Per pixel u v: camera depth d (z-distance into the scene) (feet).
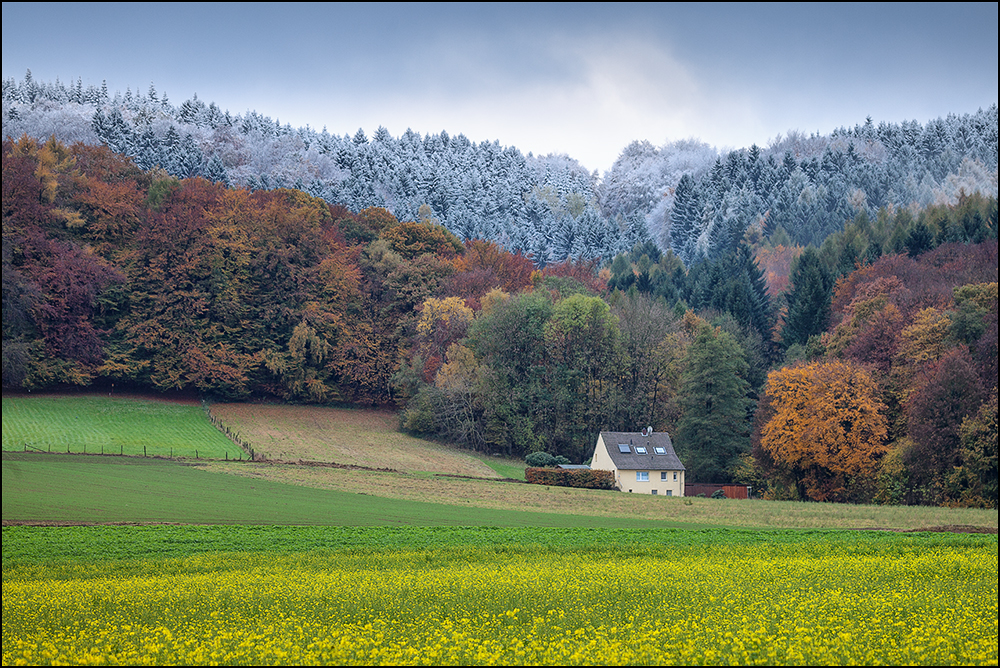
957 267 336.08
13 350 293.84
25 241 314.55
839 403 245.65
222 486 194.59
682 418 294.87
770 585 74.79
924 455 221.87
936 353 244.42
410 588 75.51
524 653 50.44
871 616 59.57
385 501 185.57
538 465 288.92
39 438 258.78
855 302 318.65
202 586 78.95
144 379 336.29
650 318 341.00
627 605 65.51
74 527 128.36
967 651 49.19
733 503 202.18
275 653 50.55
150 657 50.88
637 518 170.30
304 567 96.48
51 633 59.26
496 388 323.37
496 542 123.44
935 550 110.32
